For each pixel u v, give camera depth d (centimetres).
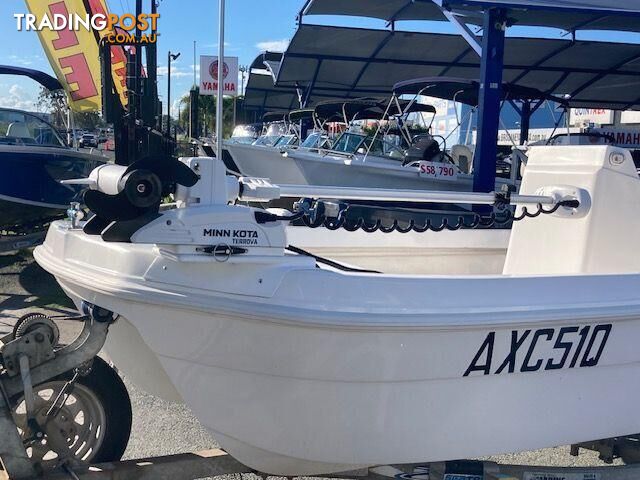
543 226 311
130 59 682
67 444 238
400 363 221
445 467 245
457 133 1474
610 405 259
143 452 321
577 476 253
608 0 731
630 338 253
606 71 1519
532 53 1395
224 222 210
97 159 838
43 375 226
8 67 896
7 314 559
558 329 238
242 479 282
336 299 214
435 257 394
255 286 213
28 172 741
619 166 289
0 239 696
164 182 211
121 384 255
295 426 228
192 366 223
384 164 957
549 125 2588
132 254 220
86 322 237
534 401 244
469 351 228
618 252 292
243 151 1014
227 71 819
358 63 1542
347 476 246
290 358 217
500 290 230
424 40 1352
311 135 1089
